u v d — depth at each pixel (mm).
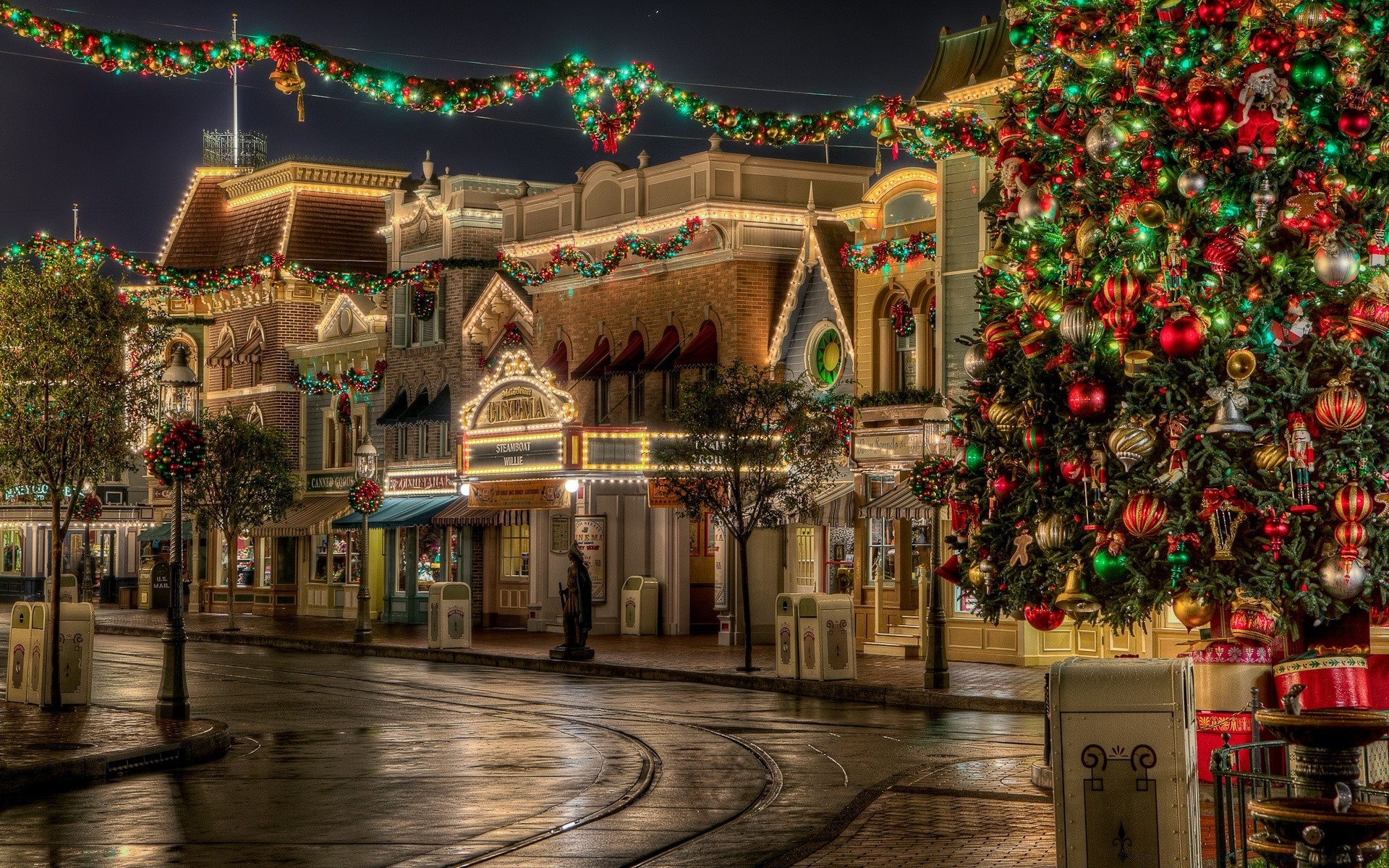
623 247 37969
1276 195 11109
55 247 24109
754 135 15344
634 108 15195
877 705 24547
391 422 47250
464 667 32625
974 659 30625
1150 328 11281
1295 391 11094
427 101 14609
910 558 32531
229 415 43656
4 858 12422
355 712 23281
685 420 30422
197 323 55969
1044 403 12227
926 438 29656
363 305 50406
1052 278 12383
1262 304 11156
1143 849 8312
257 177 54875
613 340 41281
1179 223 11117
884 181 33562
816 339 36031
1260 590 11500
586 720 22094
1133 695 8383
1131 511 11234
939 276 30922
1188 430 11227
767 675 28172
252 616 51438
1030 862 11547
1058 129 11969
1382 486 11281
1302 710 8391
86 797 15531
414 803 15008
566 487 39625
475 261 35188
